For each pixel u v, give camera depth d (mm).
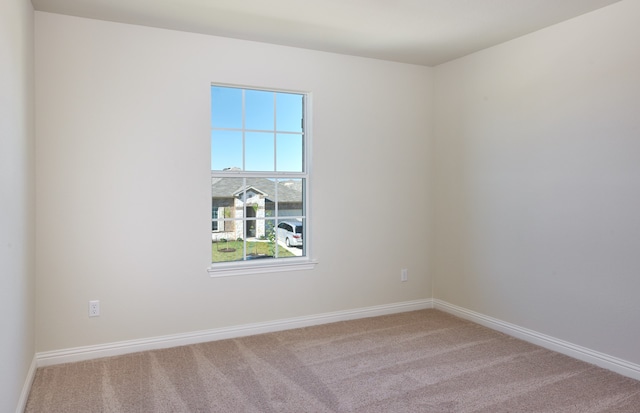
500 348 3377
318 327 3912
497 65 3752
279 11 3000
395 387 2713
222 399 2551
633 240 2807
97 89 3145
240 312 3664
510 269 3674
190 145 3445
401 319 4148
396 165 4324
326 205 4000
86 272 3141
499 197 3762
